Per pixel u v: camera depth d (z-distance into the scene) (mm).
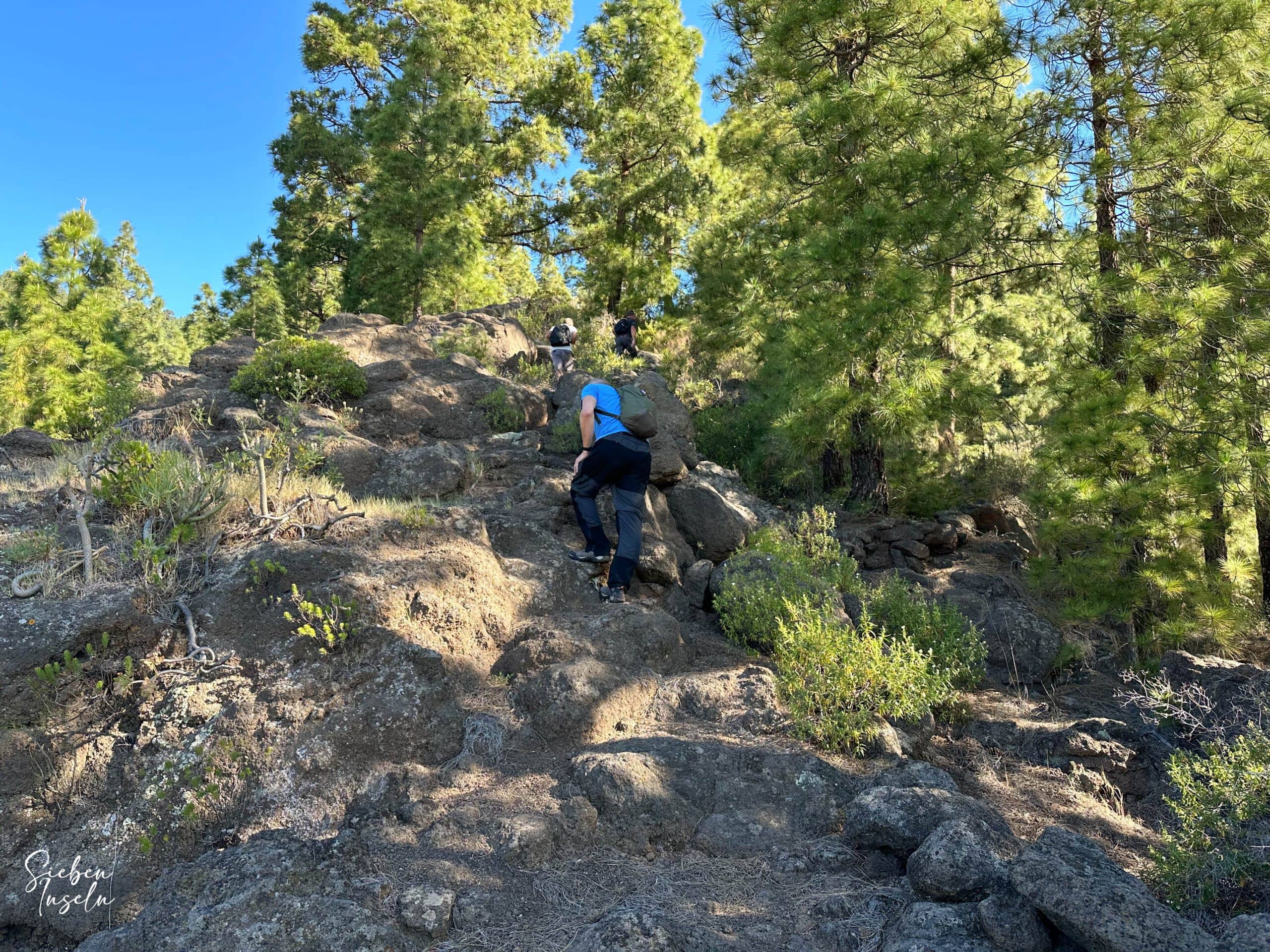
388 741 4336
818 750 4645
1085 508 7102
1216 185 7305
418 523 5812
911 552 8945
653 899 3398
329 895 3250
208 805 3916
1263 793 3650
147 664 4355
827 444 10484
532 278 28219
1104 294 7441
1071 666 6922
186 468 5738
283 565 4961
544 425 9688
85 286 19359
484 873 3479
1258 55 7211
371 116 25906
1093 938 2770
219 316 31047
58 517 5727
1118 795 4906
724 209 20266
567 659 5055
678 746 4402
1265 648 7219
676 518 7645
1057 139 8109
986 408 8797
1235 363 7035
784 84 11633
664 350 17328
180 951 2963
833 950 3152
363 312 22969
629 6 20703
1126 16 7496
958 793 4000
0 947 3506
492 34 27219
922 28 9945
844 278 8930
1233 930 2820
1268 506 7457
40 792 3922
